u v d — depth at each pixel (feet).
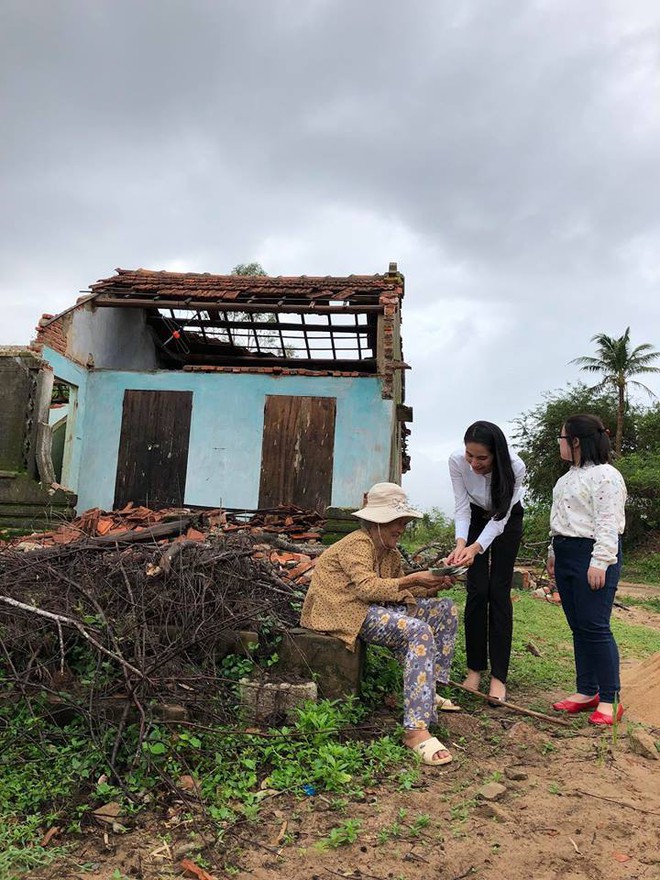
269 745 12.86
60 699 13.52
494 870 9.48
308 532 35.86
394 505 15.20
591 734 14.90
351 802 11.43
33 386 38.93
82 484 45.80
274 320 54.65
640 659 25.90
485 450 16.51
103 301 45.80
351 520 34.58
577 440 16.47
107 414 46.14
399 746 13.48
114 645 13.39
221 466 44.96
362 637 14.92
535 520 89.45
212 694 14.12
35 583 15.93
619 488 15.69
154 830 10.57
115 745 11.87
